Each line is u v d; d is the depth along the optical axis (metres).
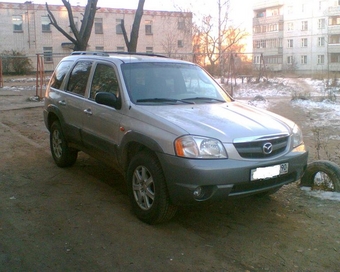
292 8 65.00
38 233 4.45
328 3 59.53
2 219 4.81
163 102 5.21
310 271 3.75
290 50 66.06
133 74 5.45
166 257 3.96
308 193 5.71
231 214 5.04
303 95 18.25
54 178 6.38
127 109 5.01
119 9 48.69
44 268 3.73
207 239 4.36
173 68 5.86
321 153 8.00
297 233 4.52
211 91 5.89
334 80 24.12
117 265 3.80
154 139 4.43
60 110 6.57
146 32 49.94
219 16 30.17
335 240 4.36
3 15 44.56
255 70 32.50
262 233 4.52
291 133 4.82
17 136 9.67
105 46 48.69
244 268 3.78
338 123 11.62
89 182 6.21
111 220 4.81
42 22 46.09
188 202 4.22
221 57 27.67
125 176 5.16
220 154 4.20
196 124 4.45
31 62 45.75
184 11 32.00
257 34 71.75
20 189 5.87
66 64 6.99
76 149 6.58
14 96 19.66
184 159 4.16
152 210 4.53
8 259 3.88
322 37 61.09
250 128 4.50
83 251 4.05
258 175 4.31
